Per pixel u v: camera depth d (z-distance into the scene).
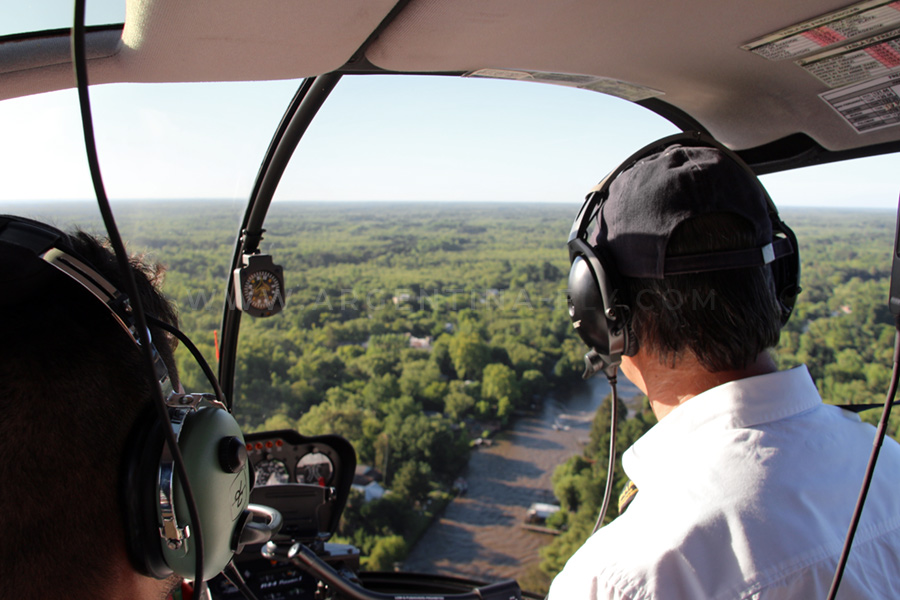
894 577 0.42
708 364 0.47
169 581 0.37
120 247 0.28
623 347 0.51
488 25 0.61
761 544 0.39
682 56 0.71
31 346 0.27
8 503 0.26
